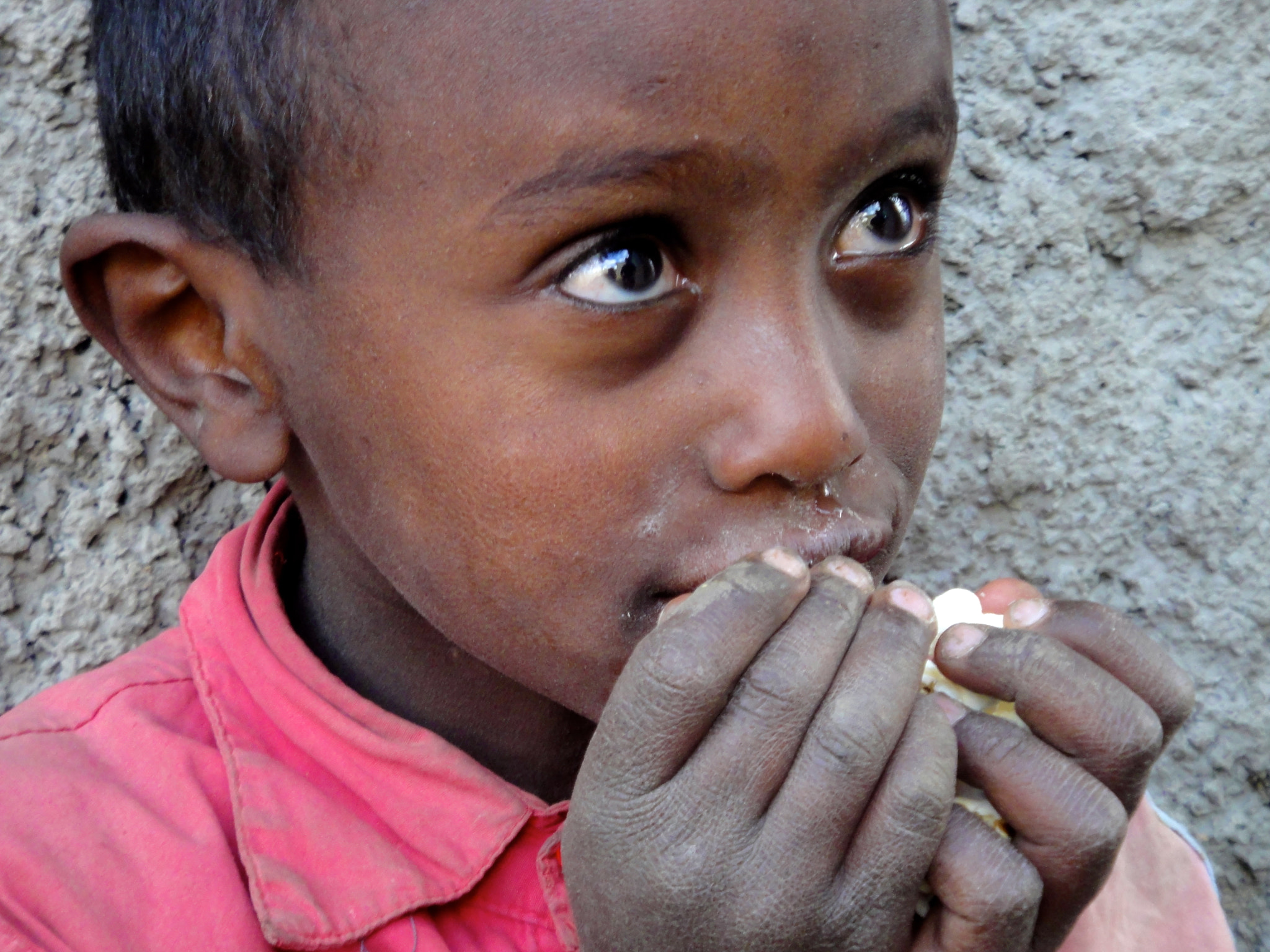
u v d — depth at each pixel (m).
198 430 1.01
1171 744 1.66
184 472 1.43
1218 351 1.61
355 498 0.94
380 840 0.98
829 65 0.77
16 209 1.32
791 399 0.79
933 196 0.93
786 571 0.79
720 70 0.75
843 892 0.75
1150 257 1.60
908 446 0.93
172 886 0.91
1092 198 1.57
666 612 0.80
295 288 0.91
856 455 0.82
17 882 0.89
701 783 0.76
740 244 0.80
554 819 1.02
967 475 1.62
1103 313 1.60
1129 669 0.88
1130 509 1.63
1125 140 1.55
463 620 0.92
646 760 0.77
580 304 0.81
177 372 1.00
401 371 0.86
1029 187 1.57
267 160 0.88
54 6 1.31
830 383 0.81
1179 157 1.56
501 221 0.79
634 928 0.78
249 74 0.87
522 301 0.81
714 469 0.82
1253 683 1.66
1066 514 1.63
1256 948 1.68
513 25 0.76
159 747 1.00
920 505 1.62
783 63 0.76
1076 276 1.59
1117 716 0.81
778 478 0.82
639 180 0.77
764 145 0.77
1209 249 1.59
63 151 1.33
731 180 0.77
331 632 1.12
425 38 0.79
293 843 0.95
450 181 0.80
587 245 0.80
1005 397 1.60
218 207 0.93
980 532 1.63
